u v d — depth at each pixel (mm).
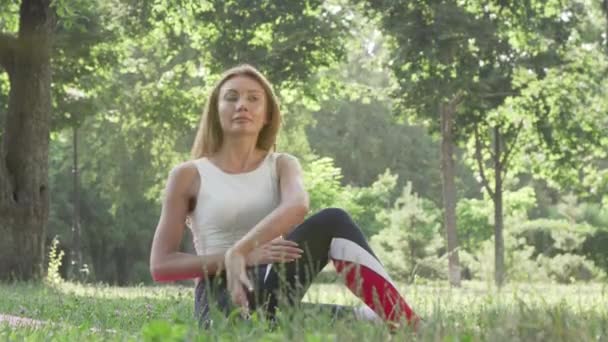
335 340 3420
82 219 59062
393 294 4590
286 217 4977
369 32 36875
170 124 37344
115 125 52031
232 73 5359
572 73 36125
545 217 62531
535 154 38094
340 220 4875
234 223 5242
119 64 33781
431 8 33438
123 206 59625
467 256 37250
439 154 72875
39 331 5211
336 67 37250
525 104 36062
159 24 31281
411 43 33000
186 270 5129
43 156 24797
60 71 31891
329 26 33562
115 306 8422
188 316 6094
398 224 37656
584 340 3676
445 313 4391
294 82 34125
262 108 5328
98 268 60031
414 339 3719
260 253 4797
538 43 35000
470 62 34250
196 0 29141
